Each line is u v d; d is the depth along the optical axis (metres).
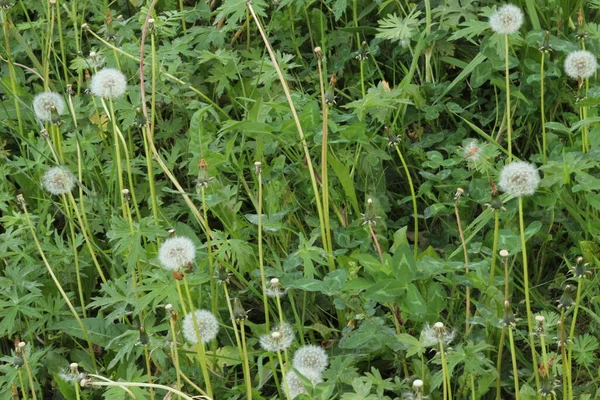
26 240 4.77
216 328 3.74
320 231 4.57
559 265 4.80
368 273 4.18
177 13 5.63
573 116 5.00
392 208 5.20
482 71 5.30
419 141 5.22
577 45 5.25
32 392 3.95
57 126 4.71
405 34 5.19
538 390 3.62
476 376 3.97
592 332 4.22
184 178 5.43
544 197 4.48
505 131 5.35
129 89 5.41
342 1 5.57
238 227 4.70
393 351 4.14
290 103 4.42
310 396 3.44
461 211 4.84
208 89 5.89
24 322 4.62
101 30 5.85
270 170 4.85
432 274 3.96
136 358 4.16
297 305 4.57
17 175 5.31
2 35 6.18
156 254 4.49
